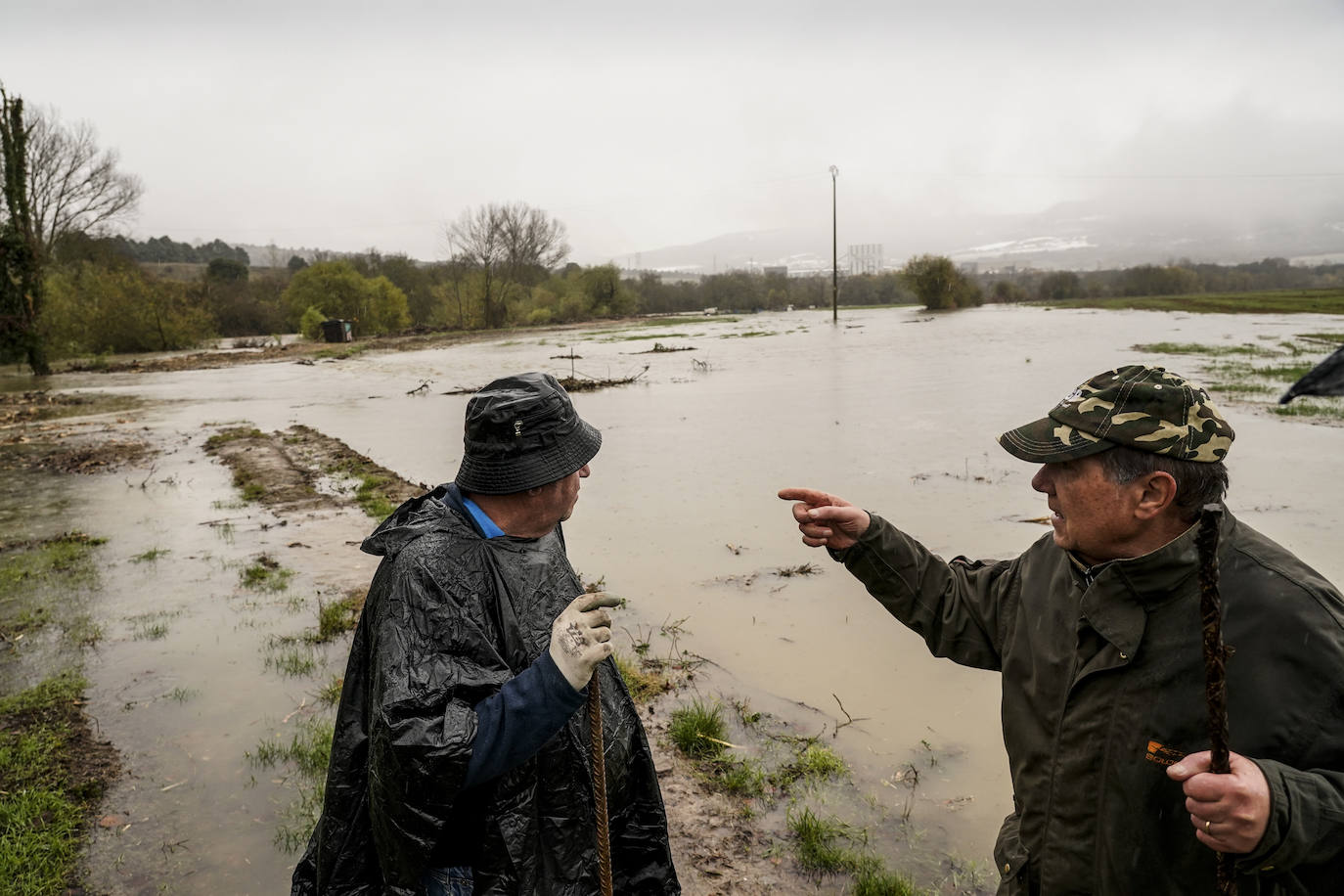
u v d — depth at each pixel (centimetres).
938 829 396
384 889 186
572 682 180
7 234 3459
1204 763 153
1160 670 175
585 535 877
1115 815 179
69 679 586
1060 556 211
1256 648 167
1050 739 196
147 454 1541
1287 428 1302
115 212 4912
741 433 1461
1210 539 151
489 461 206
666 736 484
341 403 2203
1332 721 160
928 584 234
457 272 6444
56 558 883
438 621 191
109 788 455
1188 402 181
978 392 1878
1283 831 146
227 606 721
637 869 234
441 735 176
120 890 378
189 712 538
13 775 464
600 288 7419
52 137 4559
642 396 2056
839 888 361
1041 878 195
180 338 5066
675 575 746
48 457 1558
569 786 204
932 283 6612
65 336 4597
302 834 413
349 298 6128
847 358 2856
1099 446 182
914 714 502
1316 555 721
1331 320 3994
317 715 529
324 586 762
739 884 364
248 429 1764
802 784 434
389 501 1062
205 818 429
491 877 195
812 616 648
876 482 1053
